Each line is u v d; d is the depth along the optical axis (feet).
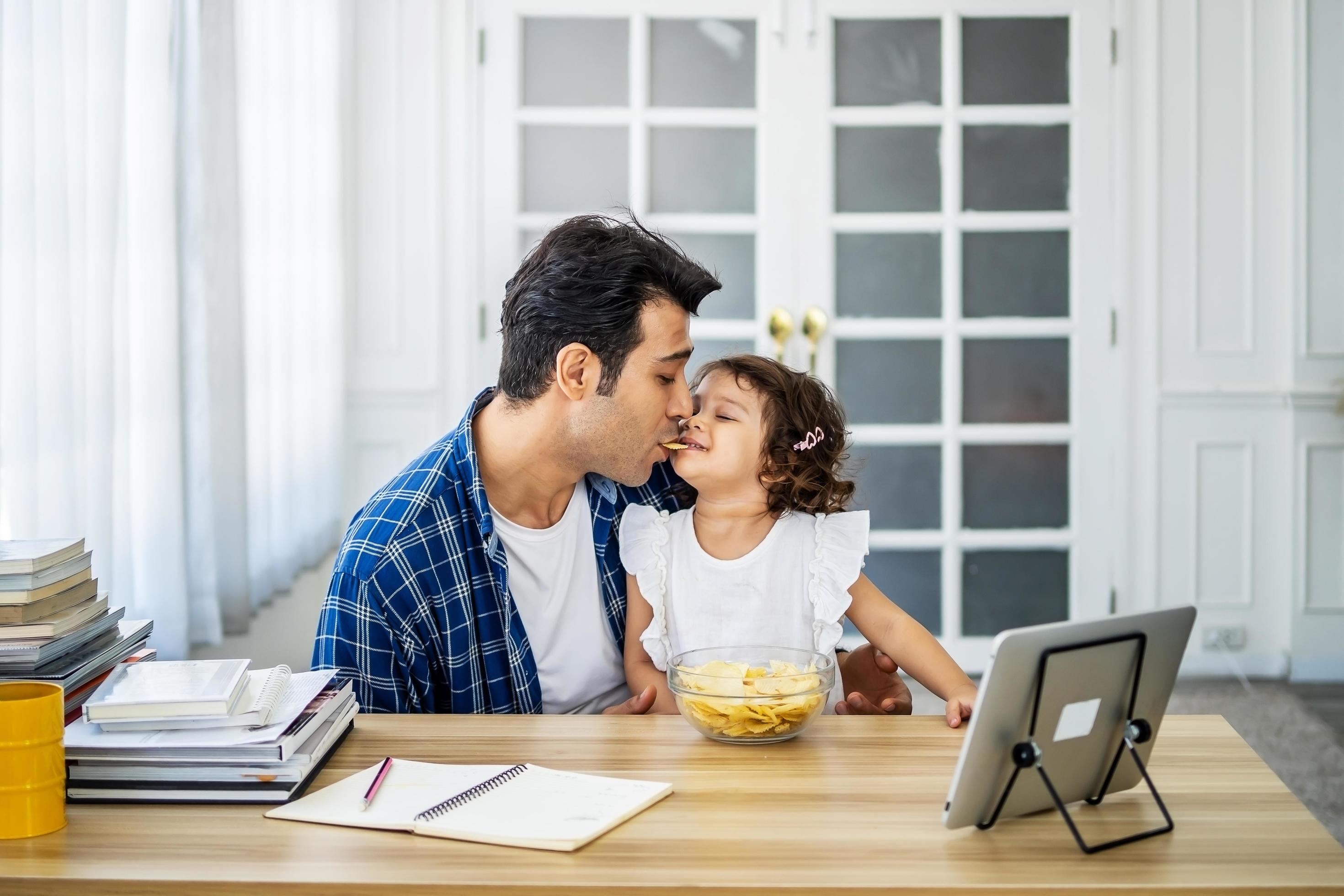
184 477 7.59
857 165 12.16
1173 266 12.14
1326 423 12.11
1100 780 3.32
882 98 12.10
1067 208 12.19
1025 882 2.84
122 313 6.62
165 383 7.11
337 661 4.48
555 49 12.00
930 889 2.81
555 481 4.89
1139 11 12.00
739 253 12.17
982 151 12.17
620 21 12.00
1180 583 12.32
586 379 4.58
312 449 10.32
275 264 9.28
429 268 12.03
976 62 12.09
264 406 8.91
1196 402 12.21
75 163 5.88
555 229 4.75
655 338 4.60
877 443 12.32
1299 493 12.15
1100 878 2.86
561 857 2.96
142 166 6.98
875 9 11.96
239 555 8.35
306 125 10.02
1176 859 2.97
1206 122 12.07
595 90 12.03
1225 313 12.17
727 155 12.12
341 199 11.40
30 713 3.10
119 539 6.65
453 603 4.70
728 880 2.83
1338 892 2.81
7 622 3.63
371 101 11.93
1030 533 12.35
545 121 12.00
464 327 12.10
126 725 3.41
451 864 2.92
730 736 3.79
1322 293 12.07
